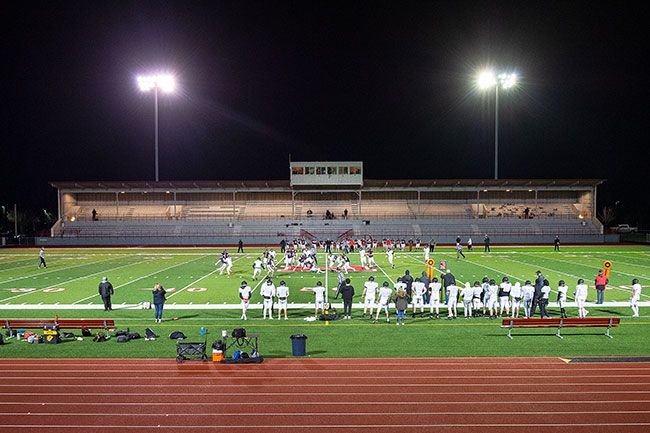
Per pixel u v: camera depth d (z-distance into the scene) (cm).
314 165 5988
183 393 1080
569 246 5222
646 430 910
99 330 1639
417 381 1147
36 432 910
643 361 1286
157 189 6125
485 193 6525
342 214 6322
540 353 1359
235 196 6531
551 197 6512
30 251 4938
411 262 3694
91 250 5012
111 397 1060
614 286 2494
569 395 1062
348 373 1202
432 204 6488
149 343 1481
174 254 4516
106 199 6481
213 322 1755
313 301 2136
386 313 1798
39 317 1842
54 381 1159
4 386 1130
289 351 1388
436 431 906
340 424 934
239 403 1026
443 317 1836
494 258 3925
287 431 908
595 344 1450
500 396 1058
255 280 2784
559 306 1988
